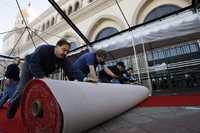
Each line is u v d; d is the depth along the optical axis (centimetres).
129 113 231
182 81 592
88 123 136
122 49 672
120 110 210
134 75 729
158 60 720
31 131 136
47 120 120
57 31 1509
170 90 578
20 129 161
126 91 243
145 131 130
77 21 1344
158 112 211
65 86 126
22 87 186
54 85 119
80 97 130
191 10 480
